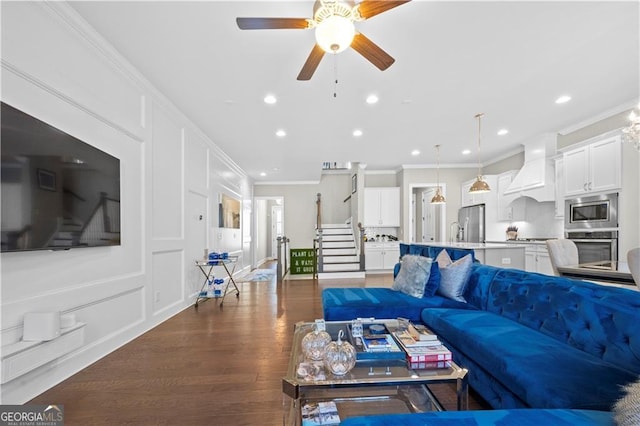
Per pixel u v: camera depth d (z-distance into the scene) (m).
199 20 2.16
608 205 3.75
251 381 2.05
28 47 1.78
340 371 1.41
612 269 2.56
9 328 1.63
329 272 6.47
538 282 1.99
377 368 1.49
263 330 3.09
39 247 1.72
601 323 1.50
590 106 3.77
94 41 2.27
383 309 2.52
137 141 2.92
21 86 1.74
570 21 2.20
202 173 4.61
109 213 2.40
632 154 3.52
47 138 1.80
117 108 2.60
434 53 2.59
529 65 2.81
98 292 2.34
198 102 3.53
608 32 2.33
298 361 1.58
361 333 1.84
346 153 5.96
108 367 2.24
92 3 1.98
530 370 1.31
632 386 0.88
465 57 2.66
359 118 4.08
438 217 7.43
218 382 2.03
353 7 1.59
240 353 2.51
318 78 2.99
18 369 1.56
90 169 2.18
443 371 1.45
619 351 1.39
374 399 1.61
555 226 4.94
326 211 9.16
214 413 1.69
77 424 1.59
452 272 2.75
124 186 2.71
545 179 4.81
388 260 7.10
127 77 2.72
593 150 3.96
